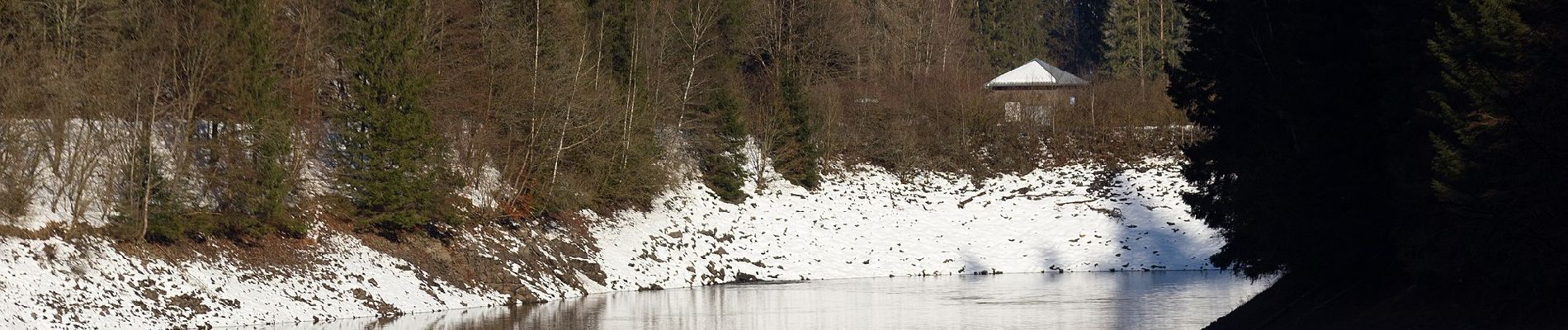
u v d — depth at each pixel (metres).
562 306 43.72
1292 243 24.69
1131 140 76.38
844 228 62.94
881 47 92.38
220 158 40.22
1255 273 27.48
